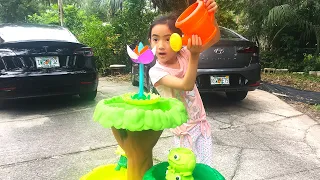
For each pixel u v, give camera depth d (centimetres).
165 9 704
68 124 392
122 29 834
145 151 139
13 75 407
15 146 323
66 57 444
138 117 118
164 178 135
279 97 557
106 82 693
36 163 286
